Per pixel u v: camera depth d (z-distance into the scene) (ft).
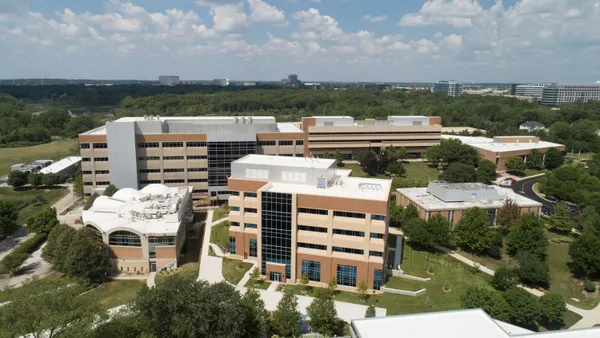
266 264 271.90
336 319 211.61
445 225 318.04
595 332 165.48
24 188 486.79
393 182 474.08
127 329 173.27
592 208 373.20
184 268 285.23
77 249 252.83
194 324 172.86
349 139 632.79
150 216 296.92
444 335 161.48
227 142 424.05
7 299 160.66
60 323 151.43
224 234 346.54
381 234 252.42
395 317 172.96
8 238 338.75
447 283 262.67
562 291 269.23
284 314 204.13
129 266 277.44
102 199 329.93
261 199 265.34
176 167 427.33
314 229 264.93
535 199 467.52
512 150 600.39
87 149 410.31
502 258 313.73
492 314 215.72
